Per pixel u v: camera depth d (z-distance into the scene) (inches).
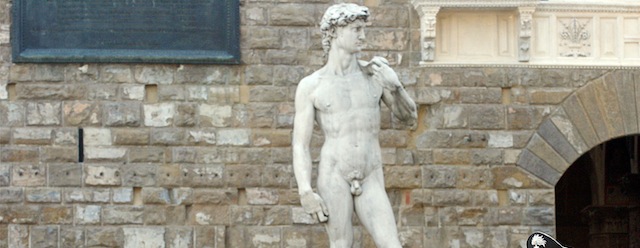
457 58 1143.0
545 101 1145.4
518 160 1143.0
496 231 1139.9
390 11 1138.0
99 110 1122.7
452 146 1139.3
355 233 1126.4
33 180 1118.4
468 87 1141.1
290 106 1130.7
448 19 1145.4
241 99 1128.8
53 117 1120.2
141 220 1121.4
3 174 1117.7
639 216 1494.8
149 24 1124.5
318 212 908.0
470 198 1138.7
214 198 1123.9
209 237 1123.3
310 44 1133.7
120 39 1122.7
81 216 1119.0
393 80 915.4
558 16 1150.3
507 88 1144.2
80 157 1120.2
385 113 1135.0
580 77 1147.3
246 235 1126.4
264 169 1127.6
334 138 914.7
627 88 1149.7
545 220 1143.0
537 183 1143.6
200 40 1127.0
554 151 1145.4
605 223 1513.3
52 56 1114.7
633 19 1155.3
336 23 914.1
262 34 1130.0
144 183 1121.4
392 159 1135.0
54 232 1119.0
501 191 1143.0
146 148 1123.3
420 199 1135.6
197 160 1123.9
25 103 1119.6
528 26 1132.5
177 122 1125.1
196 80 1127.0
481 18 1146.0
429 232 1136.8
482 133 1141.1
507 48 1147.9
